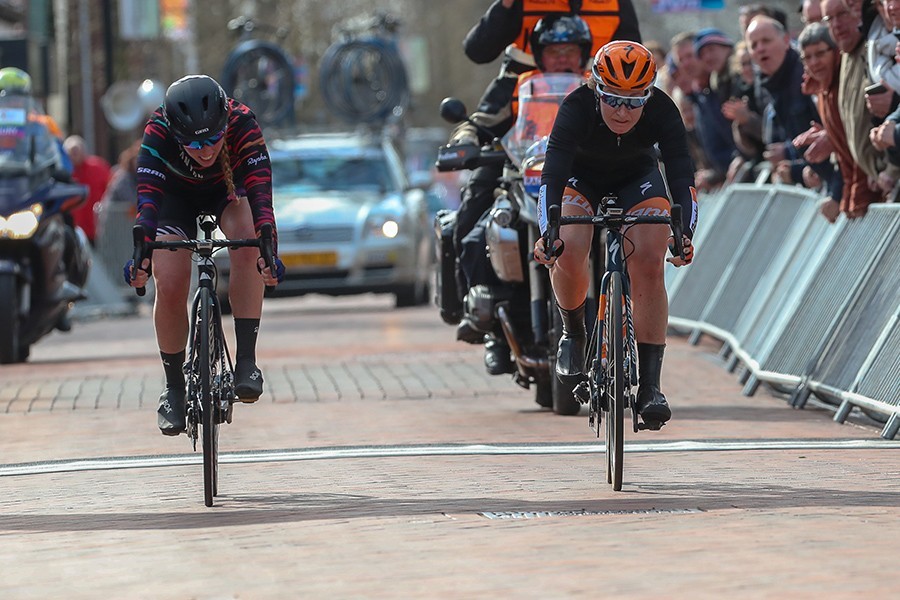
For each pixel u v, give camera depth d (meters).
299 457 28.38
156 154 24.38
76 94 109.56
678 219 23.61
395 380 40.59
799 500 22.64
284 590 17.70
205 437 23.42
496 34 35.31
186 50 142.50
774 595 16.73
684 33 50.47
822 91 35.19
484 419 33.34
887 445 28.36
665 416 24.36
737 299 43.19
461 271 35.44
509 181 33.69
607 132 24.55
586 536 20.25
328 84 84.50
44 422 34.94
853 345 32.81
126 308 75.25
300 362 45.28
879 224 33.50
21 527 22.48
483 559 18.98
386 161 71.00
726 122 49.72
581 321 25.95
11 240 48.19
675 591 17.03
